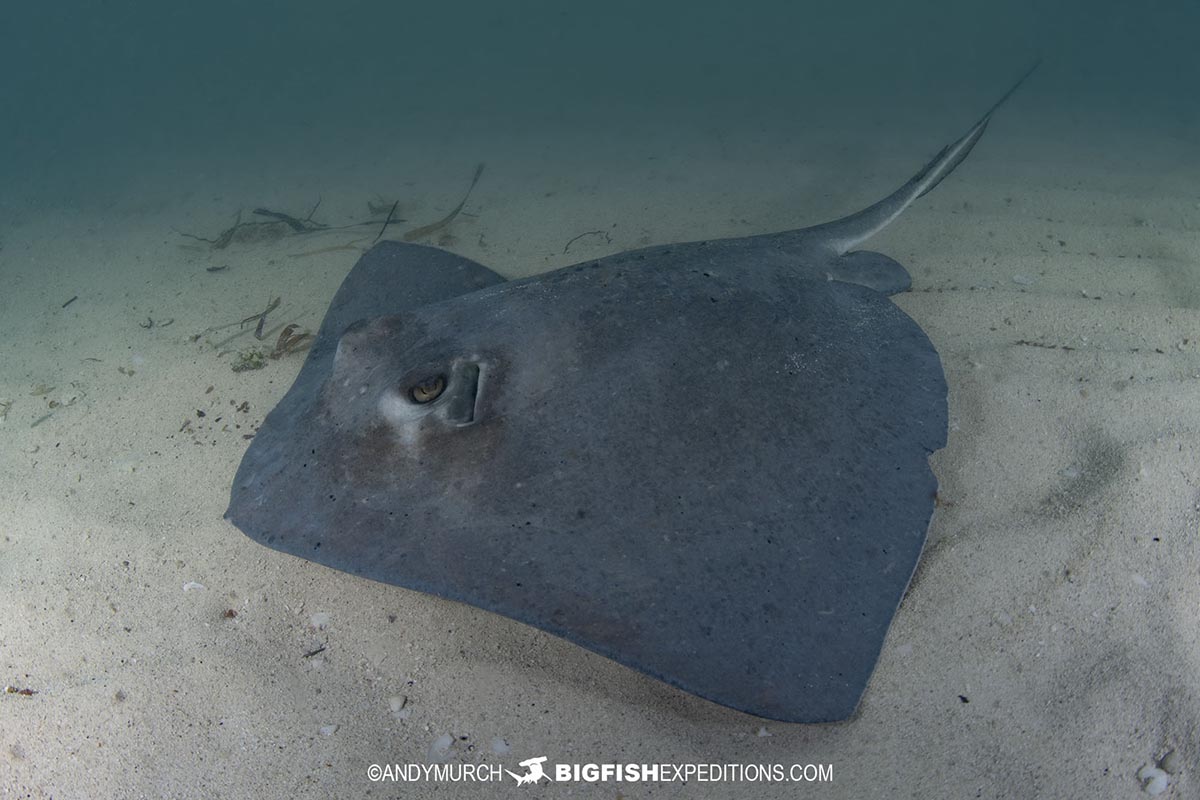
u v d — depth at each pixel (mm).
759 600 860
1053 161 2350
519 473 930
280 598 1102
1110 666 924
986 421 1226
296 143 3453
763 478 946
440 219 2299
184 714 979
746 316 1112
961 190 2131
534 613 845
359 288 1531
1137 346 1357
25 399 1567
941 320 1463
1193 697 888
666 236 2035
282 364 1562
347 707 975
